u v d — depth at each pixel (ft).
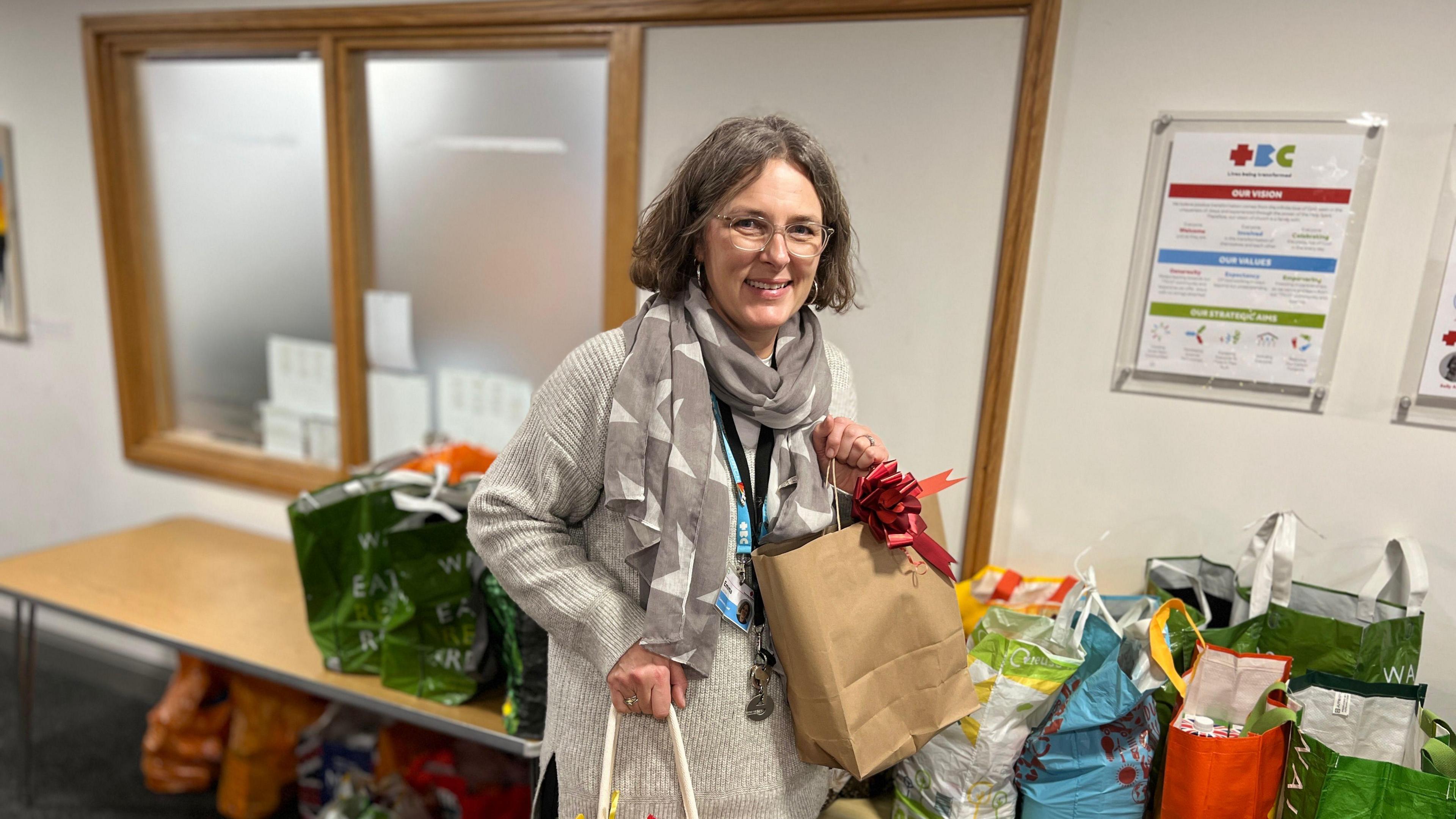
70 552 7.61
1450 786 3.79
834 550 3.46
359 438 7.72
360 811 6.31
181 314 8.45
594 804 3.69
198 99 7.79
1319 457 5.01
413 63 6.95
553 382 3.64
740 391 3.49
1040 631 4.69
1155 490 5.38
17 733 8.22
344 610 5.79
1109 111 5.07
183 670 7.29
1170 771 4.26
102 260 8.28
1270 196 4.84
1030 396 5.55
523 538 3.58
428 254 7.27
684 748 3.51
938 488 3.80
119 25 7.55
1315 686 4.43
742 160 3.29
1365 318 4.79
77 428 9.00
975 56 5.30
